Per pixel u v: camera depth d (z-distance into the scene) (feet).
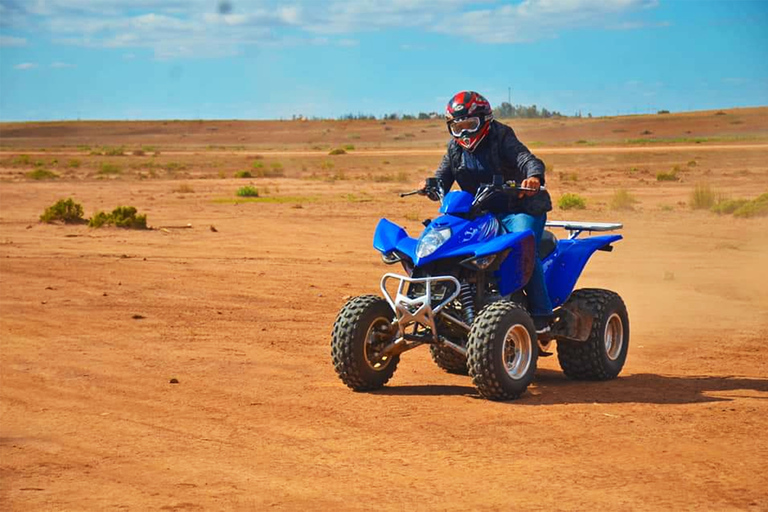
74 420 39.52
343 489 29.96
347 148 652.07
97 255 104.99
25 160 421.18
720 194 181.37
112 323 64.34
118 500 29.07
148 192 226.38
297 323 64.69
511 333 42.37
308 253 107.55
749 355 54.54
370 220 147.84
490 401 42.52
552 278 47.09
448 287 42.63
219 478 31.35
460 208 43.06
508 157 45.09
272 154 556.10
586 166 342.64
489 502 28.45
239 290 79.77
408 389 45.57
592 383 47.39
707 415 39.27
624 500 28.45
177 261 99.81
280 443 35.63
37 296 76.07
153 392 44.70
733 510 27.50
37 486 30.60
